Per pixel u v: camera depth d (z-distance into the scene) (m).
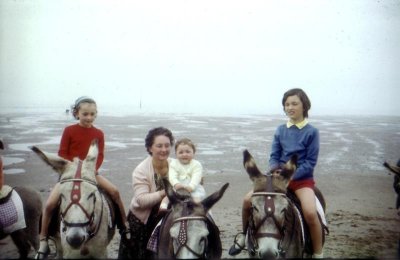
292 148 4.88
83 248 4.47
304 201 4.65
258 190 4.21
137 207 4.84
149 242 4.55
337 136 22.80
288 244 4.28
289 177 4.30
